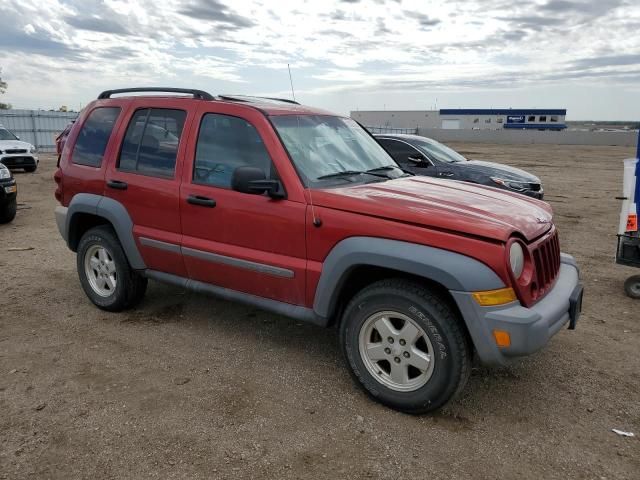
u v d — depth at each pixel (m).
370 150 4.66
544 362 4.18
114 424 3.23
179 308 5.19
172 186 4.29
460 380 3.19
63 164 5.18
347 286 3.67
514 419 3.37
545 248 3.55
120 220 4.63
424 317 3.21
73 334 4.57
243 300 4.08
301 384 3.76
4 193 9.19
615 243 8.64
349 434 3.17
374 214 3.37
